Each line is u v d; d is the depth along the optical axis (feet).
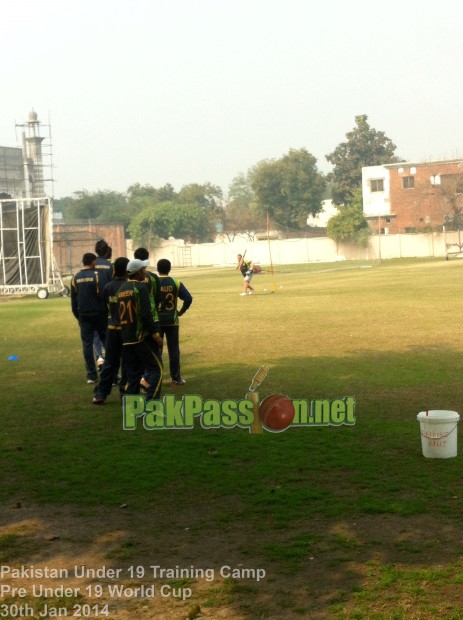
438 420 26.63
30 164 286.46
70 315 91.50
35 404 37.70
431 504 22.21
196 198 408.67
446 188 275.80
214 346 56.65
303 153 343.87
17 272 134.92
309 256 289.33
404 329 64.18
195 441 29.84
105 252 42.75
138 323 33.73
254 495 23.38
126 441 30.19
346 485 24.08
